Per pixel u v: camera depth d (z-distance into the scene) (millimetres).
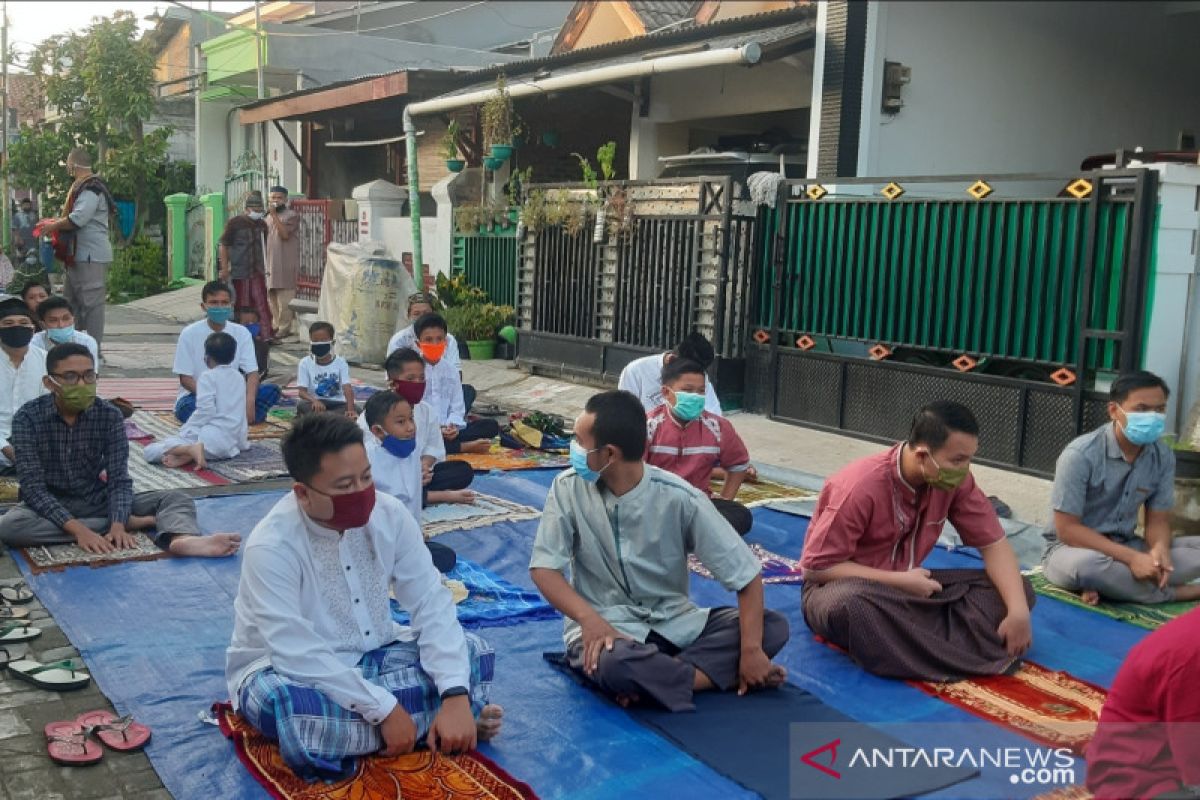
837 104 9281
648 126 12844
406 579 3393
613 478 3805
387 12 20359
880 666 4094
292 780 3170
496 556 5500
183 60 24875
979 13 9484
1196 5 9797
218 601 4691
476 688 3467
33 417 5293
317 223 15469
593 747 3463
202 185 21703
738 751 3424
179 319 17344
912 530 4297
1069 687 4031
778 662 4234
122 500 5391
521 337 11703
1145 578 4871
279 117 16594
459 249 13352
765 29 10750
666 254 9875
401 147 16875
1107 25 9891
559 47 15266
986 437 7555
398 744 3215
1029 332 7281
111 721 3543
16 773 3246
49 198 22078
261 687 3217
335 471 3109
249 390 8453
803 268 8781
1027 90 9875
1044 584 5215
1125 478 4953
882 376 8219
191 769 3273
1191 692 2500
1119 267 6762
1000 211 7398
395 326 12688
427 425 6113
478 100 12469
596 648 3695
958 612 4195
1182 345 6945
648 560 3867
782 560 5570
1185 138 8875
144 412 9250
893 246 8086
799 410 8867
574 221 10742
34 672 3908
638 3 14023
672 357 6469
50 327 6832
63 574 4938
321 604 3307
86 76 20750
